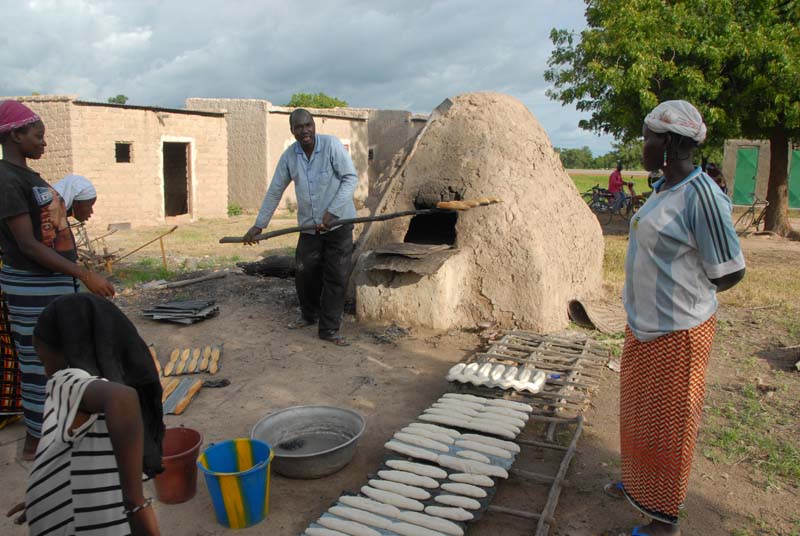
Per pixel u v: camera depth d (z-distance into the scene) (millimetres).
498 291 5988
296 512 3115
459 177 6391
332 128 21328
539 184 6570
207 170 17828
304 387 4715
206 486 3350
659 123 2539
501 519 3107
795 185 21359
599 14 13086
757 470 3598
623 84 12062
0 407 3891
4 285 3336
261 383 4789
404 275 6074
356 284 6371
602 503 3242
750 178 20875
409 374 4992
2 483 3367
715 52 11398
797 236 14250
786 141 14367
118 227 15383
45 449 1806
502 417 3818
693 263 2574
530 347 5234
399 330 5957
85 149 14836
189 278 8336
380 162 24703
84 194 3820
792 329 6312
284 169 5516
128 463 1721
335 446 3650
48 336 1878
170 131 16609
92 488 1809
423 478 3215
